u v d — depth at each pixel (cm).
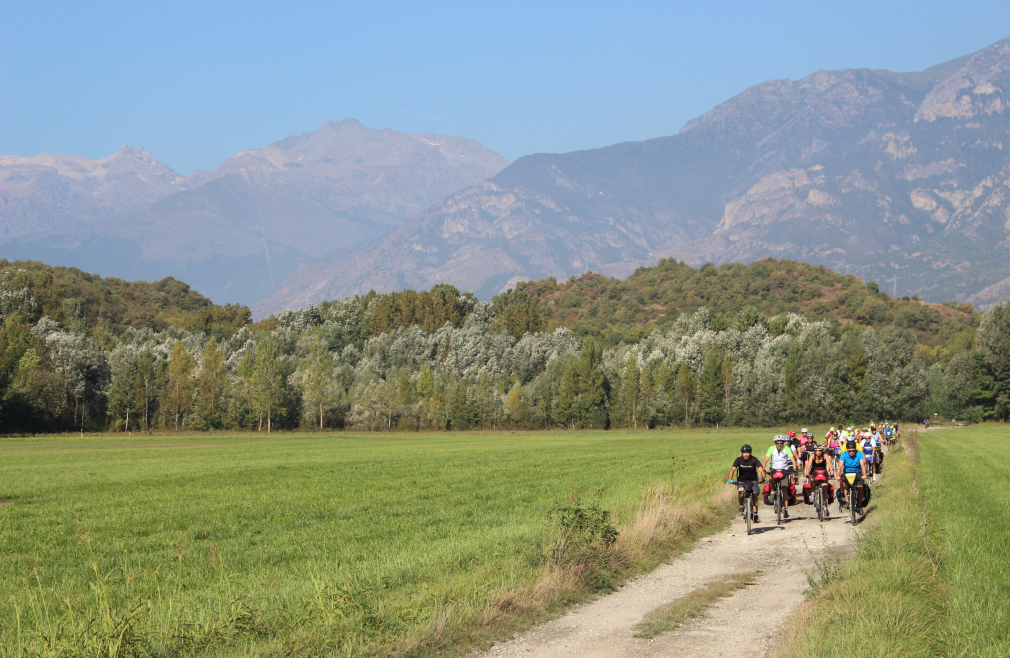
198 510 2839
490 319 17362
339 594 1192
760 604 1279
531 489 3366
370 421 11831
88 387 11262
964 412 11631
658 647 1064
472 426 12012
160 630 1040
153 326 19088
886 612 1045
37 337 11681
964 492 2452
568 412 11894
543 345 14338
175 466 5247
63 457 6316
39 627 1057
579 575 1392
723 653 1033
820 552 1714
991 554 1386
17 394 10038
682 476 3562
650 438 9519
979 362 11481
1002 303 11481
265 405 11325
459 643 1064
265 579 1438
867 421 11488
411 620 1106
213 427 11481
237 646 1011
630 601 1320
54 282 16638
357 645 1010
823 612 1109
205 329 17750
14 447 7888
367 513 2658
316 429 11844
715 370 11819
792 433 2805
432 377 12619
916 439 6619
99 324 16700
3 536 2258
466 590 1240
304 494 3347
